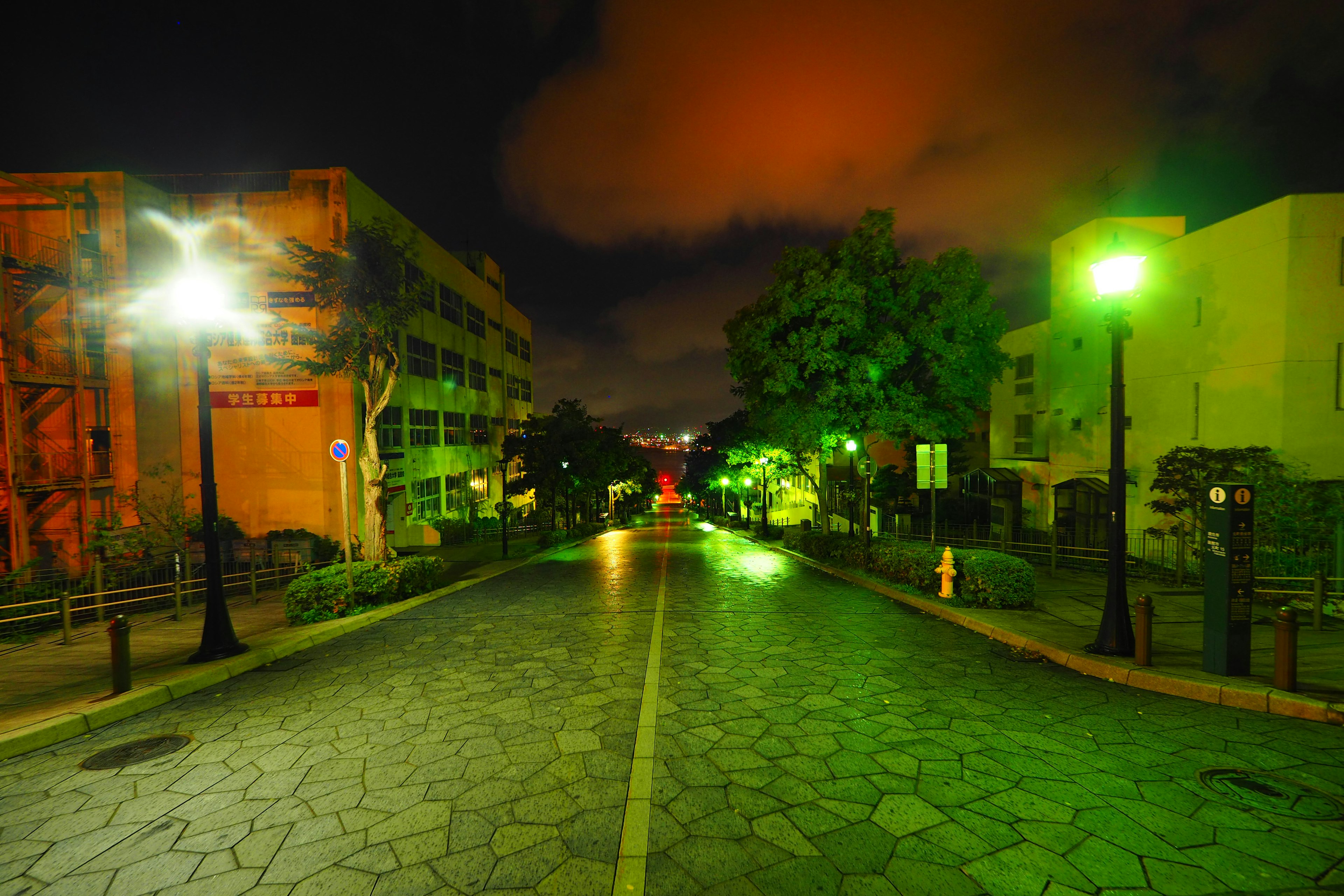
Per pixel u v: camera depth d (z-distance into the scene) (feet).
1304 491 37.35
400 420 89.92
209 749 16.58
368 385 44.47
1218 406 54.95
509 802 13.29
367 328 42.19
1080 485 73.05
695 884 10.30
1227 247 54.03
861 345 50.62
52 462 58.13
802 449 59.47
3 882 10.76
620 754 15.65
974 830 11.89
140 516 58.75
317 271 41.75
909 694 20.10
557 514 149.79
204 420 25.89
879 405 48.78
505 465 75.20
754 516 176.65
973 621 29.78
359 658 26.05
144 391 67.00
